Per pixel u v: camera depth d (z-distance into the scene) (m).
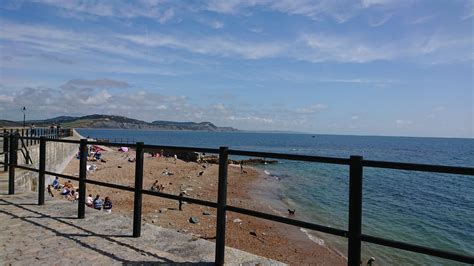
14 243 4.81
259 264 4.20
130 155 59.38
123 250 4.59
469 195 33.16
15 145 8.05
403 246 2.80
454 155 92.94
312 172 51.59
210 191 31.48
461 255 2.52
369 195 32.38
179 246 4.77
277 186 37.53
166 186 32.81
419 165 2.73
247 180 41.84
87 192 25.44
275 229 19.33
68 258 4.32
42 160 6.98
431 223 21.86
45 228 5.46
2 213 6.30
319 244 17.09
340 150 112.62
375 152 103.62
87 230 5.39
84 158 5.95
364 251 16.17
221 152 3.99
